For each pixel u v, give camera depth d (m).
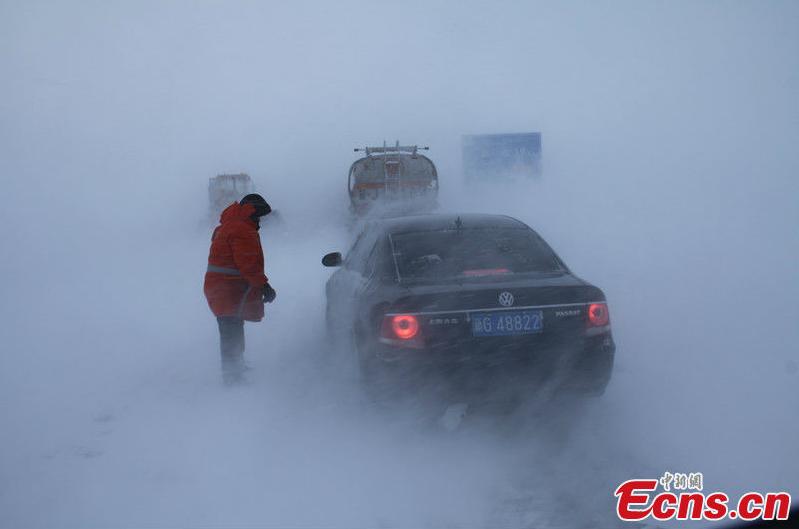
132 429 4.20
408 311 3.65
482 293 3.69
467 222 4.70
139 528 3.03
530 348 3.66
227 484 3.43
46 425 4.31
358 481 3.44
